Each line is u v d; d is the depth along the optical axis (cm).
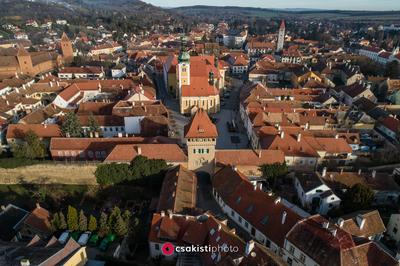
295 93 15312
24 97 14288
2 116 12138
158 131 10769
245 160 8812
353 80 18300
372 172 8488
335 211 7619
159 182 8794
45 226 7025
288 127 10581
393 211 7956
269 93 14300
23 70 19875
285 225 6262
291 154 9250
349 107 13688
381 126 11931
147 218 7656
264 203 6875
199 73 14900
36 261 5078
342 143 10081
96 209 8212
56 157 9594
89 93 15225
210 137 8400
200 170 8938
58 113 12425
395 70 19012
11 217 7412
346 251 5356
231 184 7769
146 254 6625
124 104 12494
